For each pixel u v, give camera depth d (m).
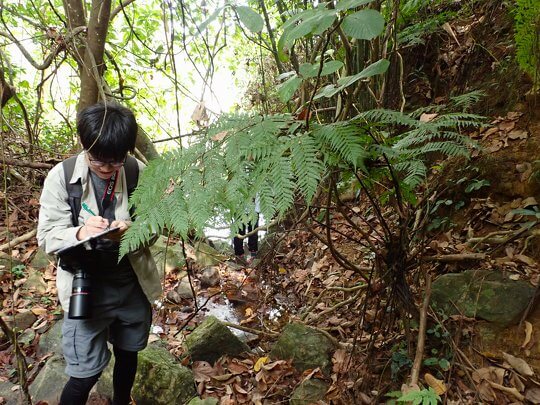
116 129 1.36
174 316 3.30
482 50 3.45
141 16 4.20
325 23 1.04
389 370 2.02
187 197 1.12
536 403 1.69
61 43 2.79
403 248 1.83
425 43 3.83
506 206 2.58
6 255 3.36
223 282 3.90
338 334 2.54
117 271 1.63
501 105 3.07
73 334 1.59
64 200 1.54
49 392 2.22
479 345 1.97
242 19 1.23
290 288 3.66
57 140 5.10
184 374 2.27
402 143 1.49
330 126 1.15
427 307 1.96
